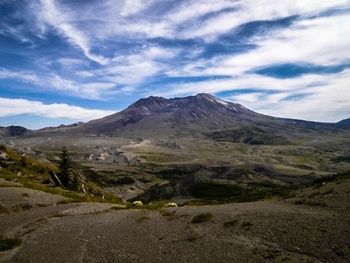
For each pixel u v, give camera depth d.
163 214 45.28
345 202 30.78
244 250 24.17
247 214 33.88
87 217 48.47
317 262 20.09
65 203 62.78
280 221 28.84
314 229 25.06
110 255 28.30
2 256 31.30
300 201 35.88
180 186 195.25
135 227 37.94
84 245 32.28
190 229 32.75
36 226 43.12
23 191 65.62
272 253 22.56
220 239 27.66
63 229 40.44
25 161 117.94
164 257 25.84
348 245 21.19
